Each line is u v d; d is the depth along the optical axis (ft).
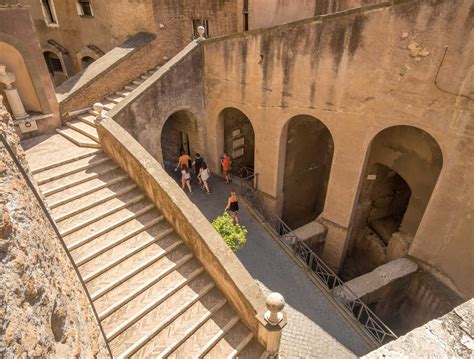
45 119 33.76
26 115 32.50
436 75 23.91
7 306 6.26
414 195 34.06
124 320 20.29
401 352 7.89
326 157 47.44
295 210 49.11
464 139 24.02
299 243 34.96
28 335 6.77
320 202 51.57
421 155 32.27
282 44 31.96
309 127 42.78
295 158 43.80
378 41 25.98
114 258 23.03
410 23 23.93
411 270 30.89
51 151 30.48
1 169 8.04
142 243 24.44
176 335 20.49
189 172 44.91
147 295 21.94
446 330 8.24
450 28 22.31
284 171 43.57
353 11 26.37
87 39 52.65
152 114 37.32
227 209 37.04
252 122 38.96
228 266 21.59
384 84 26.86
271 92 35.19
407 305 33.22
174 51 46.83
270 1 43.19
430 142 30.91
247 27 49.08
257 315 19.90
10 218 7.52
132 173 27.96
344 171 32.63
